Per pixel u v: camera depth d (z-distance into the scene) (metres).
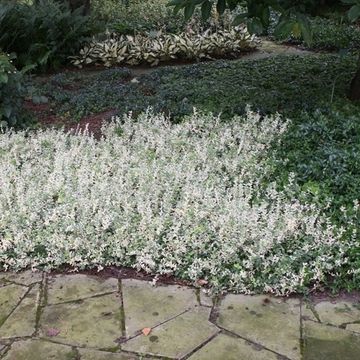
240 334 2.74
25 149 4.71
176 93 6.00
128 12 10.52
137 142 4.73
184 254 3.28
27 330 2.79
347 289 3.05
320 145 4.45
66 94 6.27
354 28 9.56
